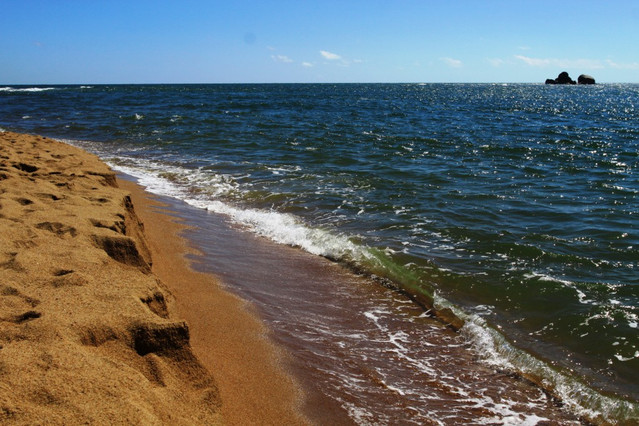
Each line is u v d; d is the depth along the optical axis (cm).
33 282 440
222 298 661
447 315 669
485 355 574
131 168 1688
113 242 557
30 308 397
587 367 560
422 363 550
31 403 285
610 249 924
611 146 2409
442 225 1059
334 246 911
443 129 3184
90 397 301
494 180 1552
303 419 432
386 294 730
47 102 5694
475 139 2630
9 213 642
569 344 607
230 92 10894
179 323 397
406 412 461
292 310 657
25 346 336
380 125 3409
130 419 294
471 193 1360
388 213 1152
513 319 668
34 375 307
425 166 1780
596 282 776
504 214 1156
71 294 420
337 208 1193
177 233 946
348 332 611
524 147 2289
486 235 995
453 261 859
